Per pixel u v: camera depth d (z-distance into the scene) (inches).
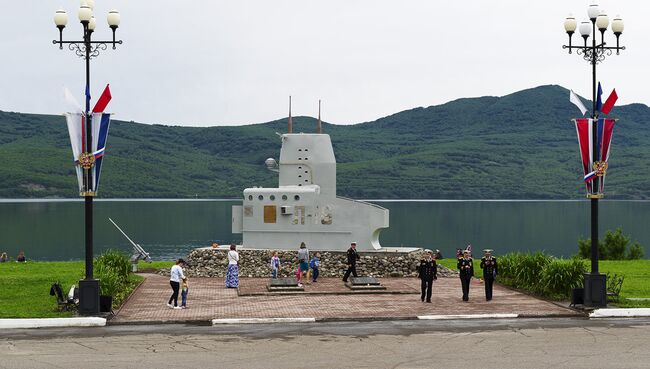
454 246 3816.4
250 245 1579.7
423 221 5831.7
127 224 5388.8
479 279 1425.9
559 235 4658.0
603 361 703.7
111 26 969.5
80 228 4997.5
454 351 752.3
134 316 962.1
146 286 1315.2
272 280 1242.6
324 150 1651.1
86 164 932.6
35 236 4387.3
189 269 1529.3
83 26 951.0
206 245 3752.5
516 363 697.0
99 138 938.1
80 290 932.6
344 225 1556.3
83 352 745.0
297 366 685.3
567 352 745.0
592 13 1010.7
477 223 5664.4
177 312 998.4
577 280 1101.1
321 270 1478.8
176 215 6535.4
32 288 1159.6
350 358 719.7
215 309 1027.9
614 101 1000.9
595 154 999.0
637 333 846.5
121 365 687.1
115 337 827.4
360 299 1135.0
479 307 1041.5
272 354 737.6
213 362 701.3
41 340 807.7
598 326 893.8
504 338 819.4
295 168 1649.9
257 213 1578.5
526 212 7342.5
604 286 995.3
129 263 1393.9
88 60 949.8
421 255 1535.4
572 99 1034.7
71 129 932.6
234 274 1294.3
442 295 1179.3
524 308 1027.3
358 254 1430.9
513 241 4217.5
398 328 886.4
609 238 2000.5
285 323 925.8
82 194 935.0
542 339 813.2
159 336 833.5
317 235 1561.3
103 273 1119.6
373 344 788.6
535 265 1230.9
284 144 1659.7
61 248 3671.3
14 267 1537.9
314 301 1112.8
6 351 749.3
